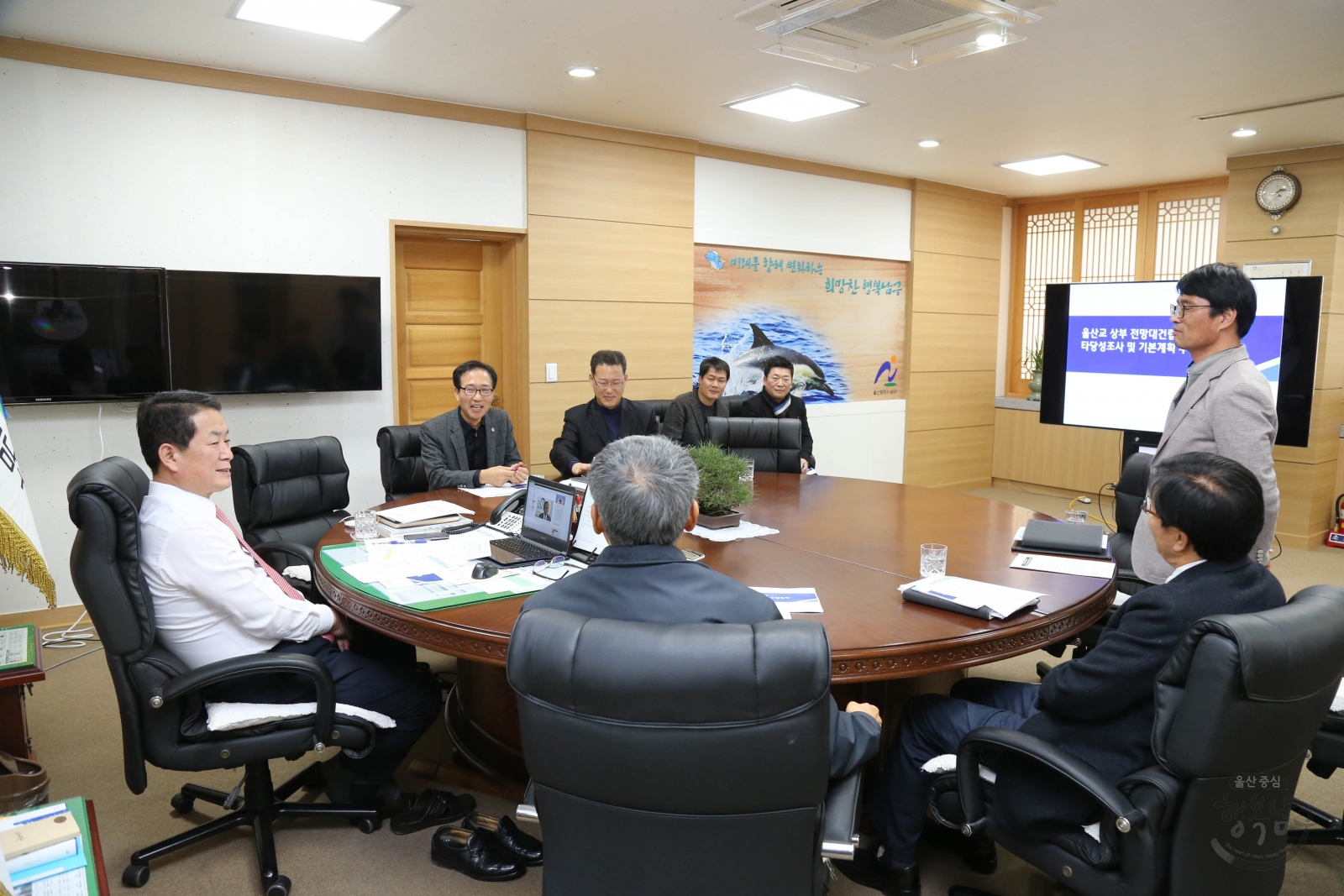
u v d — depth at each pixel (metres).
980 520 3.35
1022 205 8.41
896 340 7.61
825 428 7.17
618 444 1.59
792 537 3.02
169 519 2.15
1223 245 7.13
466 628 2.03
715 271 6.39
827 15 3.48
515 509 3.14
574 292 5.62
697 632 1.24
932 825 2.48
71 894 1.32
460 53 4.16
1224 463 1.69
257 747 2.15
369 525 2.90
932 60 3.90
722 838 1.28
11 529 2.61
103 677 3.67
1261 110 5.06
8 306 3.84
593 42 4.00
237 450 3.44
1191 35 3.84
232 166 4.45
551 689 1.27
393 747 2.41
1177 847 1.52
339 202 4.77
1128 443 6.25
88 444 4.20
